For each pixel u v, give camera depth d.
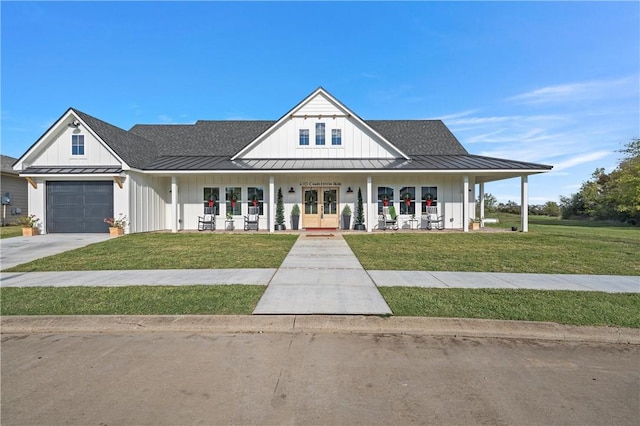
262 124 22.56
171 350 4.02
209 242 12.65
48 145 15.64
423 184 18.14
